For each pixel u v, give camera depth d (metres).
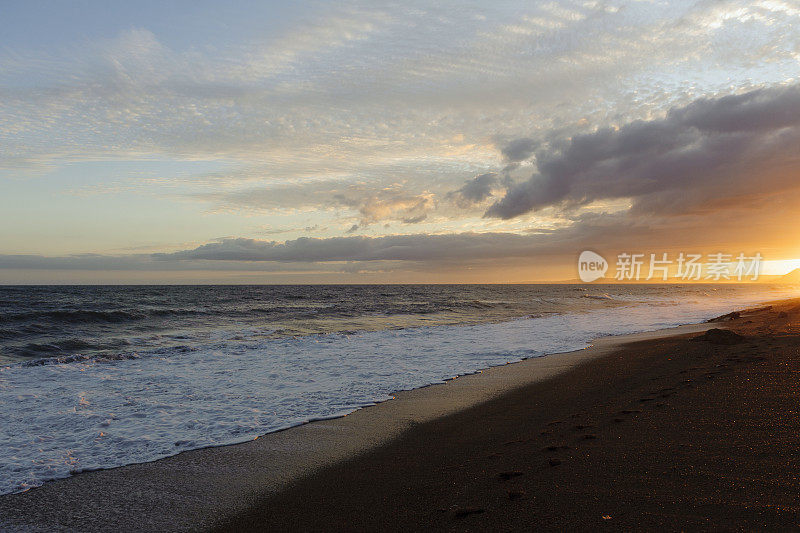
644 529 2.94
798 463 3.62
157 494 4.59
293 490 4.55
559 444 4.98
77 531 3.91
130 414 7.46
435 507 3.83
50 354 13.81
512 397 8.09
